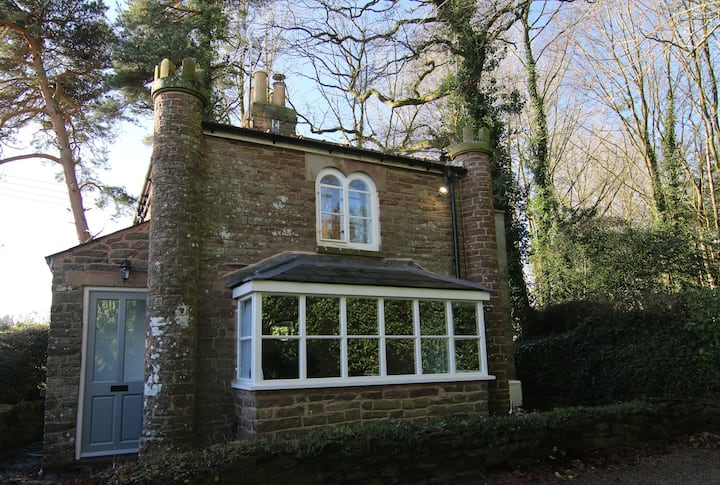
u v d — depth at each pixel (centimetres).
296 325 746
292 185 930
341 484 553
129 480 459
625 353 1062
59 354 777
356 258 966
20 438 928
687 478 624
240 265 846
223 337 801
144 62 1454
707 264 1313
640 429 781
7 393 1005
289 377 724
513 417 700
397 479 583
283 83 1270
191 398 728
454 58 1711
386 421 755
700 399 880
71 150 1694
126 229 855
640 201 2267
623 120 1898
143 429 702
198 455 509
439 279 927
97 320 823
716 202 1546
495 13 1577
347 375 762
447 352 862
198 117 841
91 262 823
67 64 1585
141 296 858
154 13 1552
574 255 1531
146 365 724
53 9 1462
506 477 630
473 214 1095
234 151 885
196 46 1550
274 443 543
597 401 1099
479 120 1602
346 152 991
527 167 2053
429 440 611
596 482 613
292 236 909
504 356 1017
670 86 1716
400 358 816
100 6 1523
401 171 1065
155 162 795
